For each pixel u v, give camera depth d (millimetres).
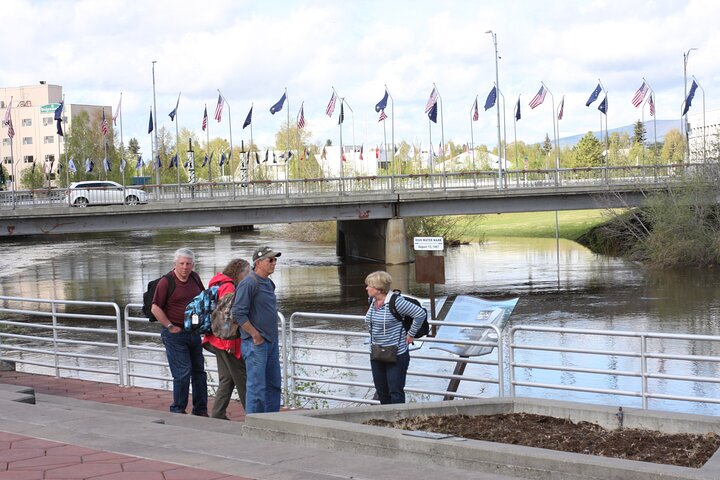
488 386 21109
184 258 11938
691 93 72812
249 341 10430
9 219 51562
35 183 141875
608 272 52312
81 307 41562
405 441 7613
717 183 55219
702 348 27156
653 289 43500
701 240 54312
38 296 45125
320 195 57844
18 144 172875
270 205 56469
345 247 72250
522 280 49344
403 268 58344
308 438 8320
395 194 59344
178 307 11984
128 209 53219
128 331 15641
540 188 59750
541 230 88500
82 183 67375
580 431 8477
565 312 36594
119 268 59938
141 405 13414
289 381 15227
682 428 8250
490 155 160375
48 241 96688
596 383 22000
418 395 18328
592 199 60625
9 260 68375
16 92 177125
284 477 6566
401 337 11133
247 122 75000
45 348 28281
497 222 100750
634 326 32250
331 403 16406
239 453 7445
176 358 12141
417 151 145500
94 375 22234
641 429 8461
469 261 61938
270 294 10469
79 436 8148
